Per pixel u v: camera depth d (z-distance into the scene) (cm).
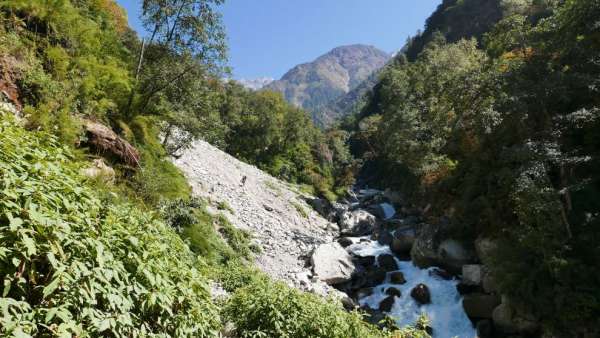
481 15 8406
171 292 362
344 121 11225
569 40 1680
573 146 1531
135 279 337
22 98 950
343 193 5225
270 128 5906
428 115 3453
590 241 1188
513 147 1470
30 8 1138
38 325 266
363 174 6631
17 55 1000
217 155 3556
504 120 1752
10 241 268
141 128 1452
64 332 254
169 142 2048
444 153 2908
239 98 6488
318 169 5991
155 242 388
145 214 438
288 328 604
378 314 1611
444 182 2448
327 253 2028
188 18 1549
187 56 1566
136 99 1487
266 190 3306
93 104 1188
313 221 3161
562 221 1253
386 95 5934
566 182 1422
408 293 1727
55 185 320
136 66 1645
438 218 2236
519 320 1264
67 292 280
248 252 1784
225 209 2203
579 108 1557
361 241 2561
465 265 1672
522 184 1311
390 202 4050
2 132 320
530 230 1286
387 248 2353
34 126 876
